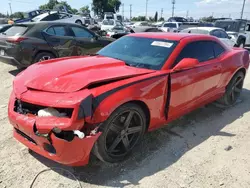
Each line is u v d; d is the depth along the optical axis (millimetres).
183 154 3260
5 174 2736
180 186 2668
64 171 2816
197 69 3752
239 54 4930
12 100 2850
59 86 2623
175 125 4090
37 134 2484
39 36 6902
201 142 3588
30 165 2895
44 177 2711
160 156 3189
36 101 2535
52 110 2469
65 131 2430
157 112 3229
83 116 2393
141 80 2930
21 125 2598
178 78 3404
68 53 7570
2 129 3709
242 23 15461
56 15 16547
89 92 2504
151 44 3762
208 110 4820
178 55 3518
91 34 8305
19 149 3189
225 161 3139
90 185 2621
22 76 3078
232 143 3586
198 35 4160
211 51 4277
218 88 4484
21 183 2613
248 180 2805
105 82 2713
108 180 2707
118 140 2898
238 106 5148
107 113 2543
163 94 3232
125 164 2996
